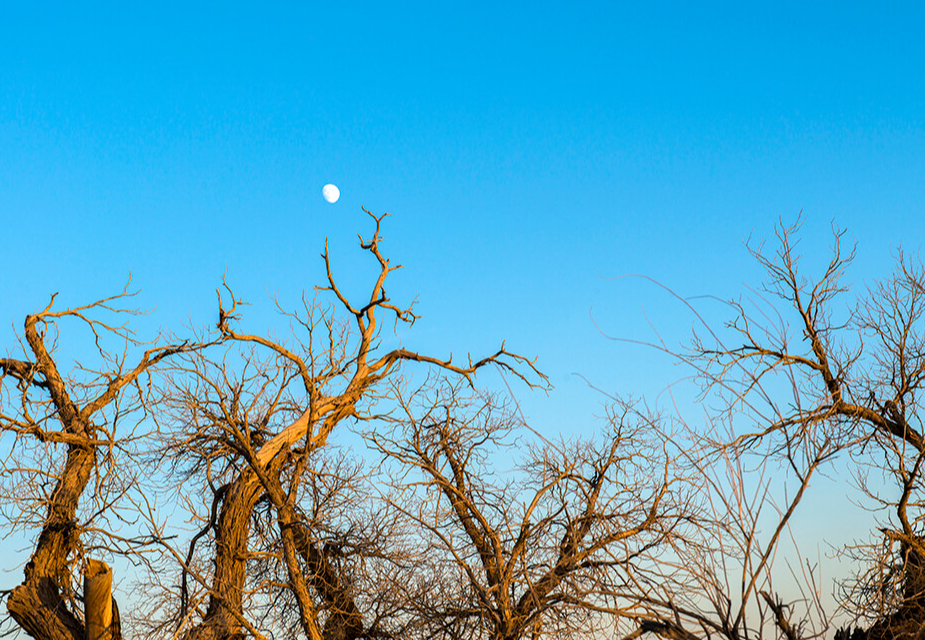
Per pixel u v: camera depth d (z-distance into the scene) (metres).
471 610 16.03
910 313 15.40
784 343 4.73
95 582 14.88
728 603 4.58
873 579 11.19
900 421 14.08
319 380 18.45
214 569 17.38
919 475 13.28
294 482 17.34
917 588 11.05
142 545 16.11
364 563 17.77
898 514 13.30
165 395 17.09
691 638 5.05
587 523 12.59
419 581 17.27
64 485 16.81
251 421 19.77
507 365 22.30
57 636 15.59
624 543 6.48
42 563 16.19
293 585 16.44
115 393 18.05
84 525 16.62
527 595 13.21
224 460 19.27
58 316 18.66
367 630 18.05
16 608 15.59
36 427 16.64
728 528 4.48
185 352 18.22
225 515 17.12
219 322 18.09
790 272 17.14
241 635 16.30
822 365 14.98
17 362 18.28
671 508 12.23
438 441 18.05
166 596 16.55
